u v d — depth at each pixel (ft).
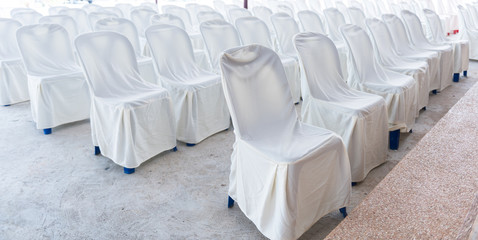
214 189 7.29
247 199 5.82
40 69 10.28
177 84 9.12
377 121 7.48
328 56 8.16
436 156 5.64
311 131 6.18
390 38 11.75
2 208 6.61
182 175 7.84
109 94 8.29
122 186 7.40
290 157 5.08
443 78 13.47
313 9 24.68
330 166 5.63
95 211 6.55
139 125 7.80
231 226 6.14
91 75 8.14
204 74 10.30
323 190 5.61
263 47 6.48
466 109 7.75
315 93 7.59
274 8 24.25
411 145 9.25
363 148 7.06
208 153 8.94
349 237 3.93
